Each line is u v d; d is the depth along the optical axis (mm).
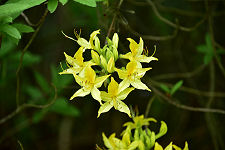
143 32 974
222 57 1019
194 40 1012
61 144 980
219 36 1011
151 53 951
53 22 974
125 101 1006
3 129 933
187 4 1001
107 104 545
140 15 984
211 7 877
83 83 546
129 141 572
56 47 999
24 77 951
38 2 538
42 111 849
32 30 571
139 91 963
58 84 828
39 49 1000
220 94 872
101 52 553
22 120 940
